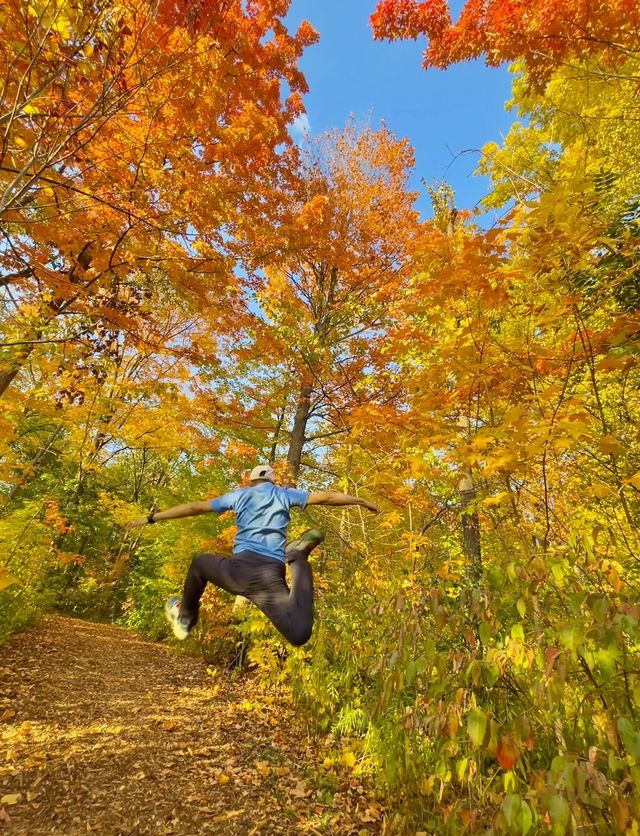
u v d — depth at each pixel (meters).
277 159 7.77
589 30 4.15
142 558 16.34
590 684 2.45
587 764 1.92
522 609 2.42
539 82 5.03
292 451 9.53
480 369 3.50
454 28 4.64
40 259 5.70
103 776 4.36
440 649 3.46
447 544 6.33
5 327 6.04
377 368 8.49
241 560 2.40
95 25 3.16
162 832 3.69
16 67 3.41
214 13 4.14
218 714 6.61
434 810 3.49
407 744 3.72
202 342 8.68
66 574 16.97
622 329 3.30
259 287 7.86
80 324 6.27
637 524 3.69
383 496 6.39
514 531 3.54
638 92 5.39
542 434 2.89
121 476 21.16
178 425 9.73
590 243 2.99
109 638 12.48
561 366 3.78
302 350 8.16
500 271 3.22
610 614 2.12
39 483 15.23
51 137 3.76
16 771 4.16
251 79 5.71
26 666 7.45
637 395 4.64
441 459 4.27
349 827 4.11
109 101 3.70
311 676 6.14
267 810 4.25
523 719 2.24
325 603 6.69
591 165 4.78
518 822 1.98
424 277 5.04
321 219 8.05
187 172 5.18
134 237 5.57
